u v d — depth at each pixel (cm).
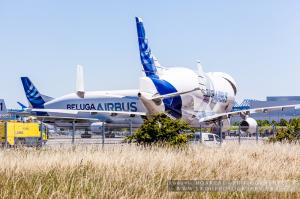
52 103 8194
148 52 5941
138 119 6894
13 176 1272
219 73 7138
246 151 2458
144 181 1231
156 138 2783
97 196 1065
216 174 1484
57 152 2098
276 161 1919
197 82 6075
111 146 2456
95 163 1600
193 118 6038
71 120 6247
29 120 5341
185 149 2456
